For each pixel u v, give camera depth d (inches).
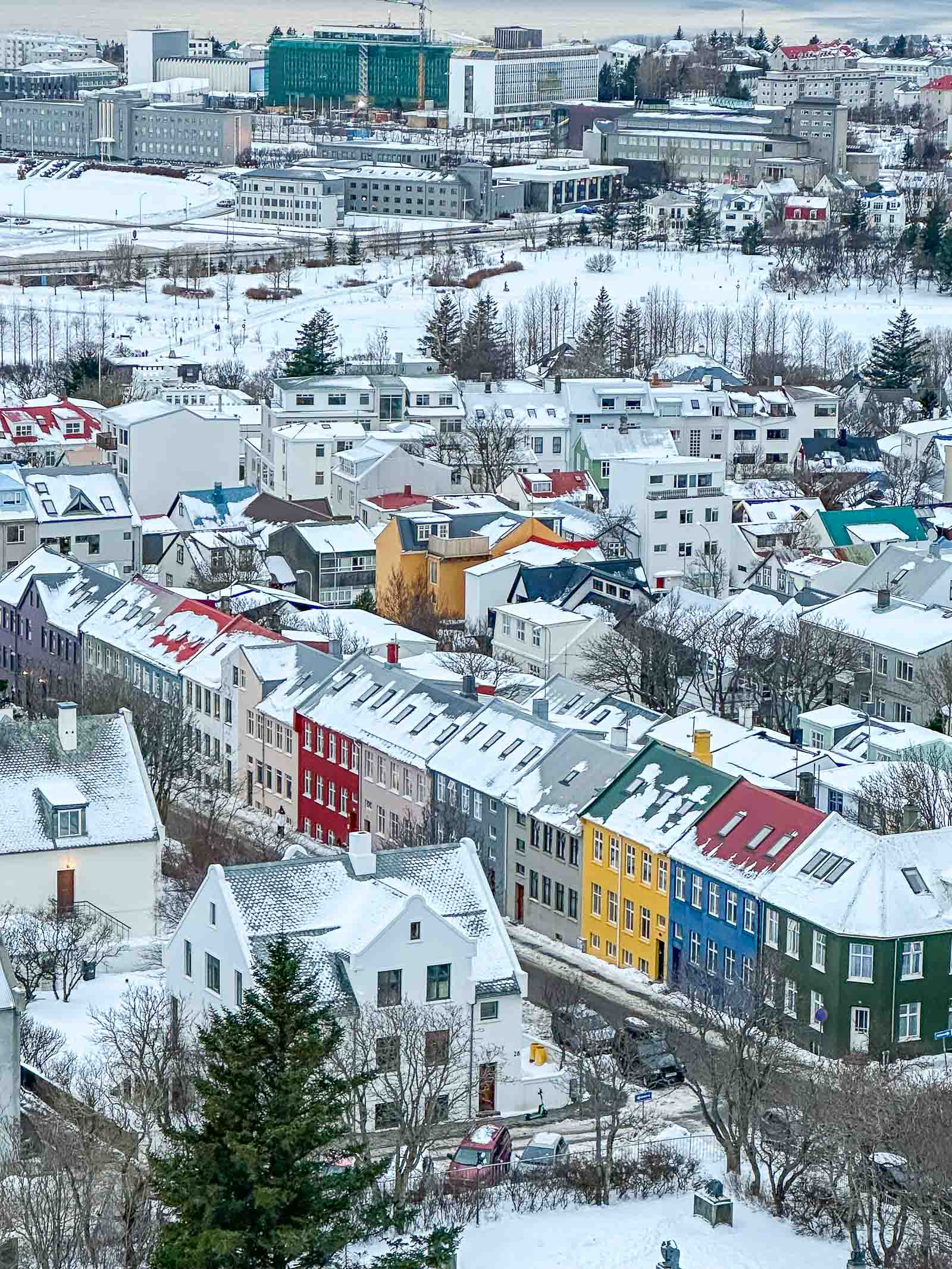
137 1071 5723.4
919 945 6752.0
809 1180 5703.7
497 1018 6323.8
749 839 7155.5
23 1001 6053.2
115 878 7322.8
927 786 7706.7
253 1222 4411.9
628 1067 6397.6
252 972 6013.8
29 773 7372.1
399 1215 4864.7
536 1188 5654.5
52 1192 5137.8
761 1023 6043.3
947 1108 5506.9
